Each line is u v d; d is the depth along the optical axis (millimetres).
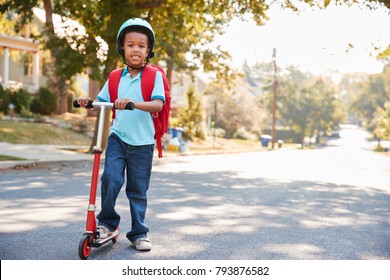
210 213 9172
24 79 48344
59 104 45156
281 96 105562
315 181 16078
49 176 14164
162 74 6062
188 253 6180
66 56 21375
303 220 8820
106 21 21172
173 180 14766
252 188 13375
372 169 24016
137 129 6020
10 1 19406
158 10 22859
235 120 75562
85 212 8703
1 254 5836
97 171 5676
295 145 93812
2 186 11742
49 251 6020
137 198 6207
